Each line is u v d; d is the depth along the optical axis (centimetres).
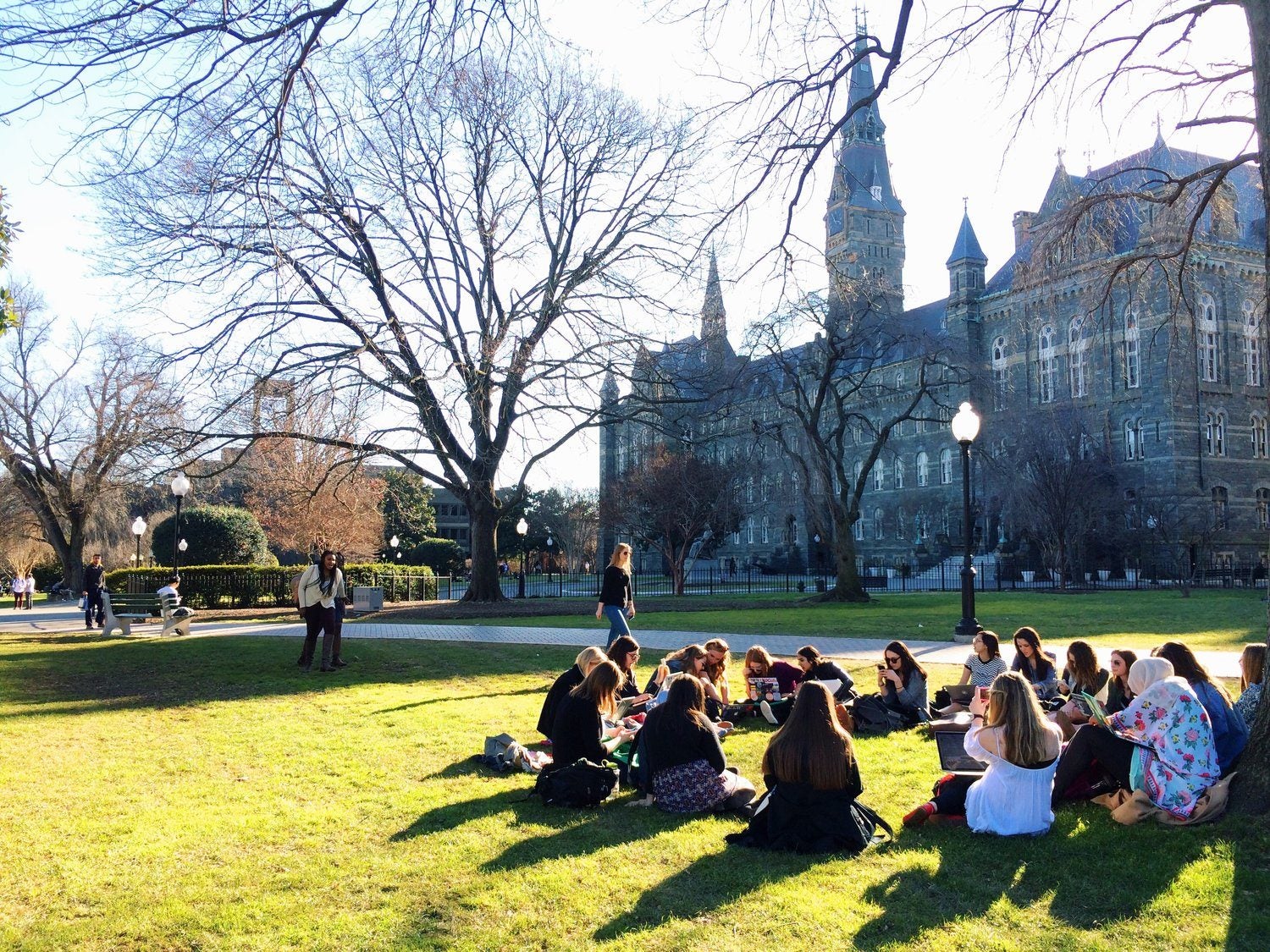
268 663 1656
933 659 1694
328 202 2231
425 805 759
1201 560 5666
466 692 1350
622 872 597
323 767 895
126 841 668
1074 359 7056
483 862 617
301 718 1153
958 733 818
